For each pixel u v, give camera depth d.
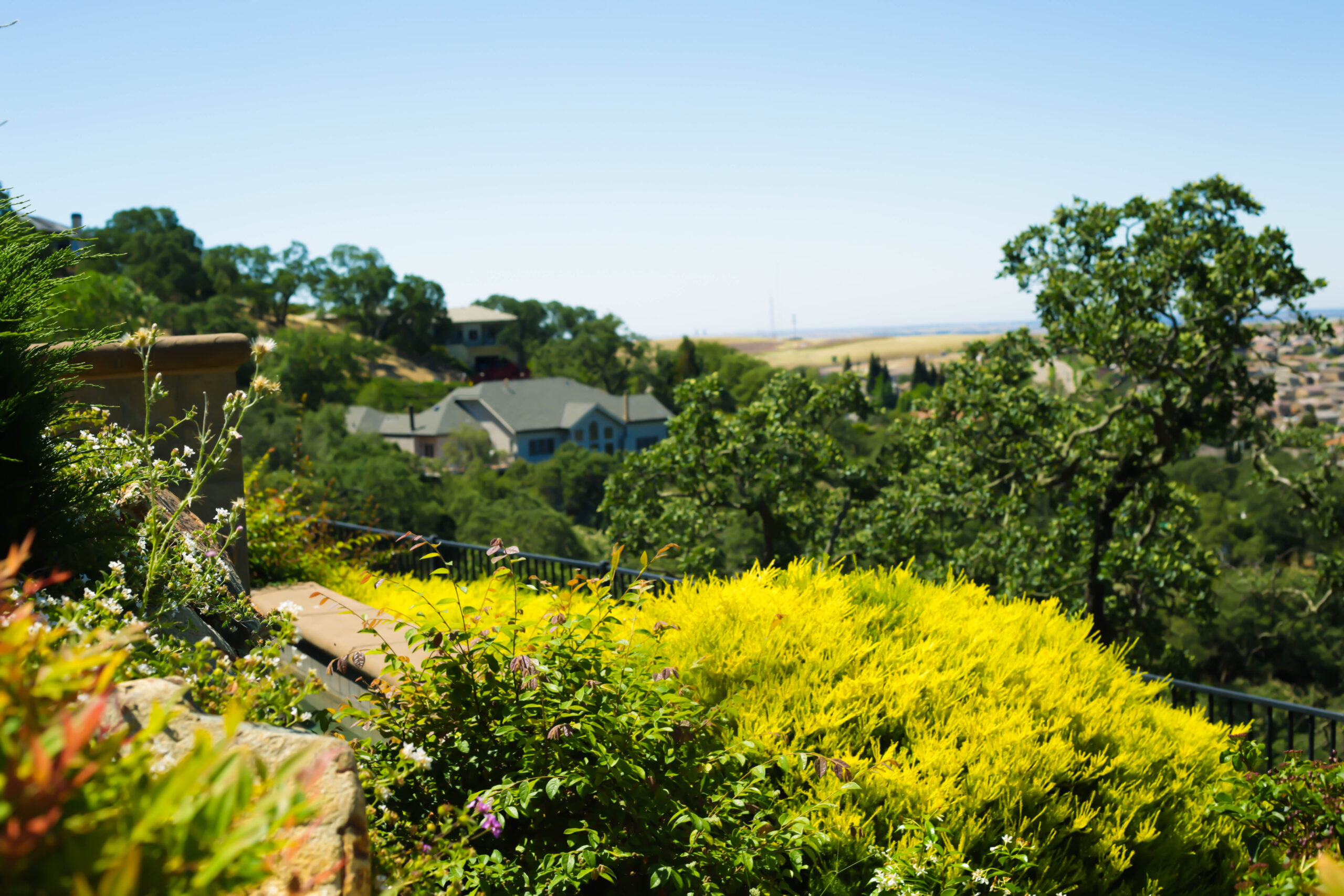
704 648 4.14
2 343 3.49
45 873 0.95
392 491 47.56
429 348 160.75
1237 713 18.52
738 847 3.06
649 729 3.30
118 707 2.00
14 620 1.30
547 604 4.43
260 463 8.48
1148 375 17.34
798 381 23.64
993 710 3.77
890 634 4.41
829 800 3.35
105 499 4.05
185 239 147.00
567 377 148.12
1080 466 19.91
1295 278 15.79
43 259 3.73
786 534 24.62
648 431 111.81
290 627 3.59
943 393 20.41
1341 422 20.27
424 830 2.90
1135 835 3.60
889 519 20.73
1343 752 4.12
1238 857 3.77
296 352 113.75
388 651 3.57
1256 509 41.56
